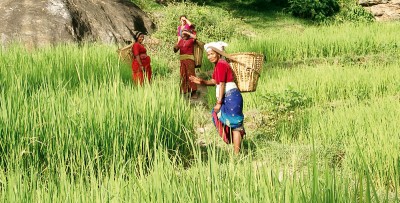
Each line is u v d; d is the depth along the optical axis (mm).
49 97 6965
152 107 7234
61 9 18203
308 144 7785
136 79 12312
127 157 6797
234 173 4105
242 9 25188
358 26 21641
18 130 6461
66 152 6422
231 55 7770
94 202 3986
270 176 3877
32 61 10883
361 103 9680
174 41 19688
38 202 4074
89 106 6801
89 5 19484
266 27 23359
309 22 24438
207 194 3756
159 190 3893
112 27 19312
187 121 7676
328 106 10711
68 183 4320
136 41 12484
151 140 7156
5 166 6371
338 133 8047
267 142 7641
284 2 26047
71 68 11461
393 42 17328
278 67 15141
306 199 3541
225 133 7805
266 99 10594
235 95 7707
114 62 12820
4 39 17109
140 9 21781
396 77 12156
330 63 16547
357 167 5754
